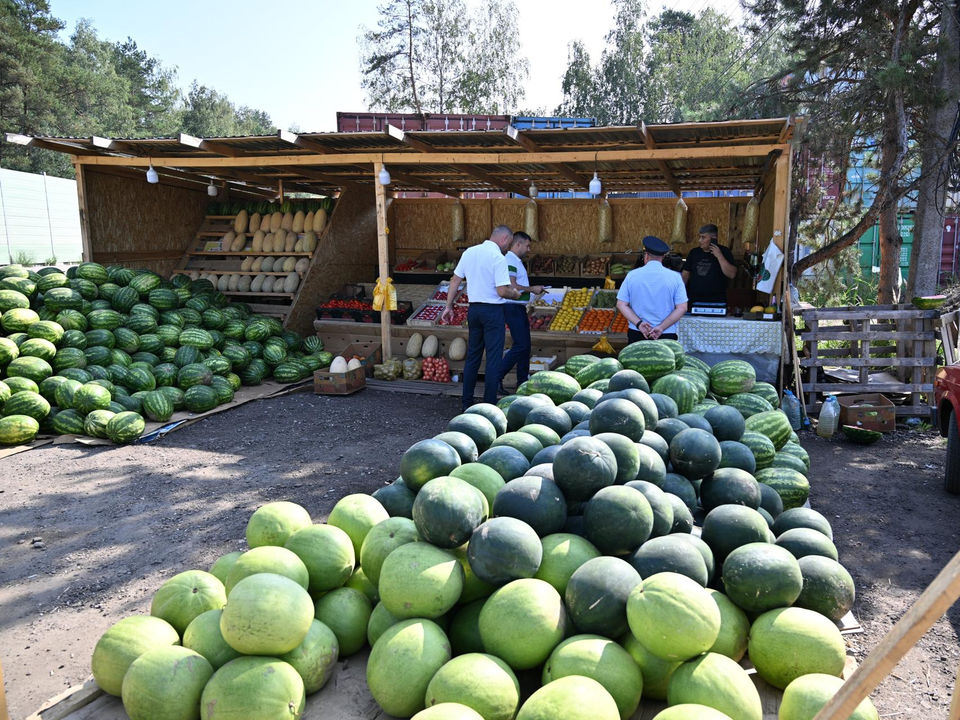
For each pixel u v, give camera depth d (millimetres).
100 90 43031
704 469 3330
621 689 2271
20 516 5449
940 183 10656
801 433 7973
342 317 11281
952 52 9742
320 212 12258
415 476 3240
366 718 2420
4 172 29266
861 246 20750
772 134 7949
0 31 36688
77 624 4004
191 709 2344
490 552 2574
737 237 12047
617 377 4074
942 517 5539
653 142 8445
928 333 8180
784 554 2693
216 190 12812
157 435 7578
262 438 7605
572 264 12406
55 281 8898
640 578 2629
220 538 5059
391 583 2574
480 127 16672
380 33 36531
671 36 40344
